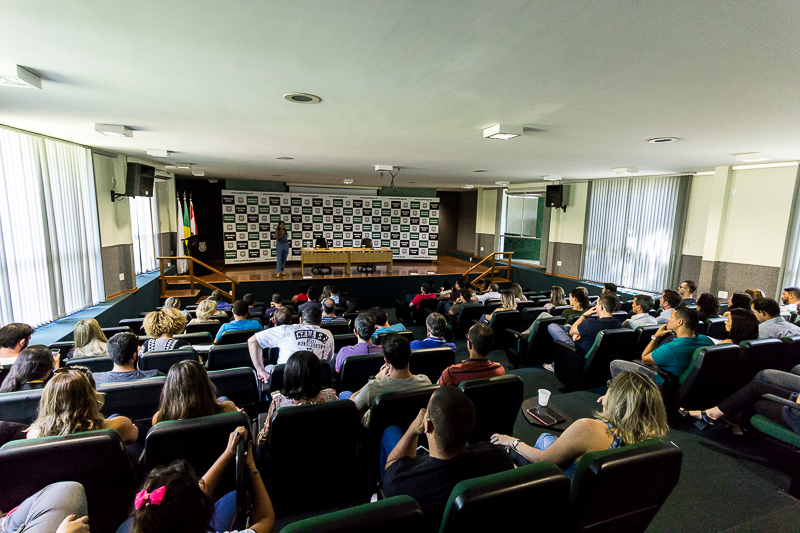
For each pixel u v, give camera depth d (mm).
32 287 4398
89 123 3912
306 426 1773
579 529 1324
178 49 1979
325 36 1806
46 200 4633
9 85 2465
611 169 7164
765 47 1772
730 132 3662
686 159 5598
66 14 1601
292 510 2010
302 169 8641
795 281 5633
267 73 2348
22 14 1602
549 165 6777
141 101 3031
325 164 7535
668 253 7727
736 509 2068
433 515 1330
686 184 7352
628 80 2316
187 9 1554
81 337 2992
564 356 3746
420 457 1532
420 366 2955
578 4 1454
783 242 5695
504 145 4789
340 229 13508
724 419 2891
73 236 5184
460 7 1507
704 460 2498
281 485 1915
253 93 2779
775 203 5762
